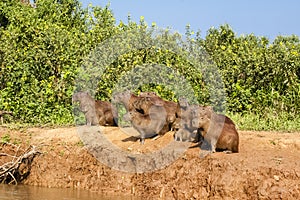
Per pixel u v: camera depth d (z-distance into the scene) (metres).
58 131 13.62
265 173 9.62
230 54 16.95
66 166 12.63
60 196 11.52
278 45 16.56
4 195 11.56
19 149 13.14
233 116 14.73
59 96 15.73
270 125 13.84
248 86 16.09
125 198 11.27
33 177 12.84
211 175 10.21
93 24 19.28
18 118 15.19
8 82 15.68
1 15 23.28
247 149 11.04
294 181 9.36
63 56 16.62
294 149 11.11
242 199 9.64
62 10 21.77
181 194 10.58
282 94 16.02
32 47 17.14
